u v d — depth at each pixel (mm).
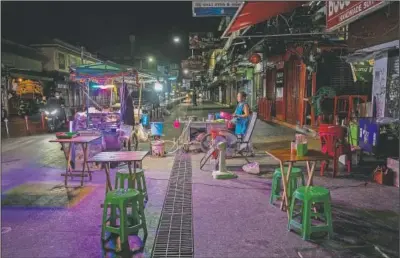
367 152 8375
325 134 7027
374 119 7898
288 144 10953
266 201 5613
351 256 3830
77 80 10078
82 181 6695
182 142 10742
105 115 9586
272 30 12266
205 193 6062
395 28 7793
